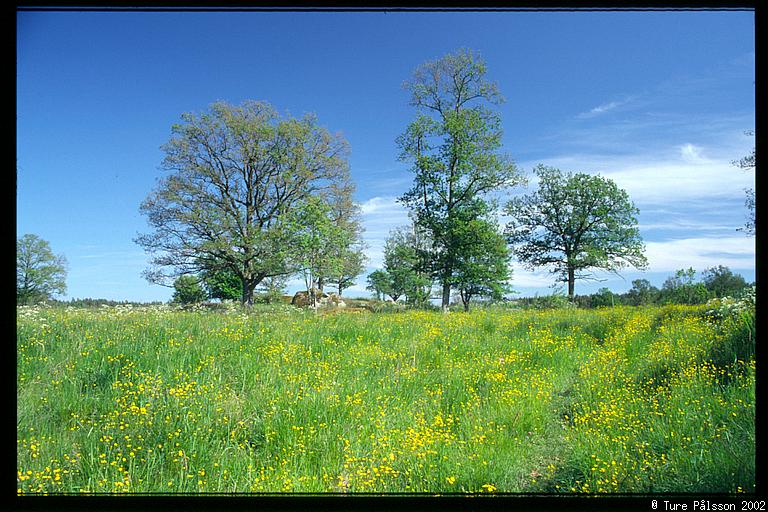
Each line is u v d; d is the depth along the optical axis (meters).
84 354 6.93
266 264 24.64
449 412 6.18
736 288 13.97
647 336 9.88
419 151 24.20
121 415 5.22
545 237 28.34
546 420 5.94
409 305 26.25
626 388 6.67
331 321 11.34
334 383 6.52
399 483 4.43
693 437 4.72
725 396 5.47
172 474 4.35
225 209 24.97
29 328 7.89
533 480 4.52
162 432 4.94
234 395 5.94
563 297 22.50
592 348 9.60
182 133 23.83
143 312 11.70
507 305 23.91
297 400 5.78
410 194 25.05
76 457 4.49
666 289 17.70
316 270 25.81
